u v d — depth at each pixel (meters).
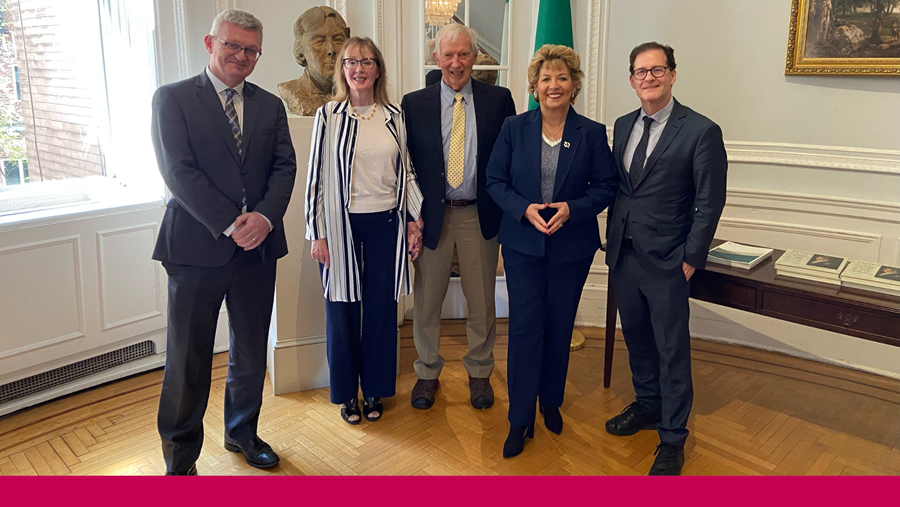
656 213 2.47
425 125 2.79
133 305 3.35
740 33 3.51
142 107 3.38
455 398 3.14
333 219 2.65
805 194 3.46
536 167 2.51
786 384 3.27
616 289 2.68
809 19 3.29
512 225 2.56
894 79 3.19
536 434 2.81
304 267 3.09
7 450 2.65
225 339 3.66
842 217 3.40
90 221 3.11
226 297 2.41
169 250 2.21
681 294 2.49
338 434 2.80
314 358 3.20
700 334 3.87
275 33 3.60
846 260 2.76
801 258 2.79
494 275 3.01
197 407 2.37
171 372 2.31
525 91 3.92
